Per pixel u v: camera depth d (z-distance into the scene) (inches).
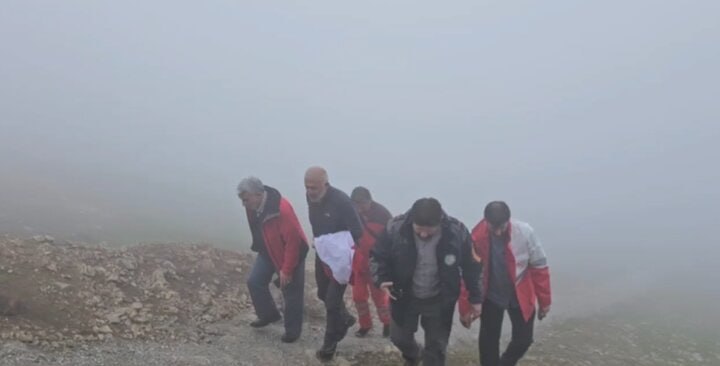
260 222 249.9
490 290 219.9
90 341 227.1
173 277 302.2
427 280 209.9
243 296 305.0
